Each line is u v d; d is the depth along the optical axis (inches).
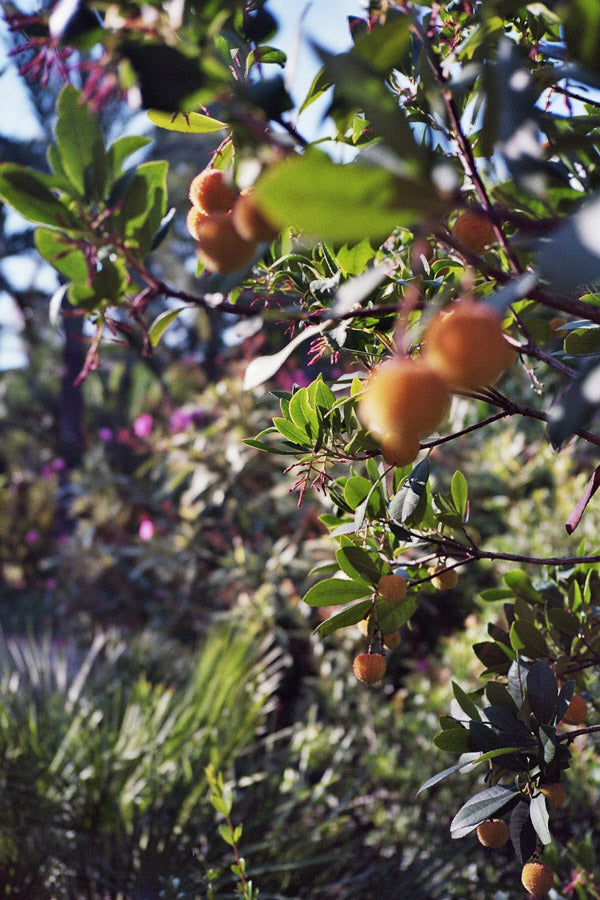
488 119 23.2
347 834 70.3
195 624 118.0
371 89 19.4
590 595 37.0
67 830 63.4
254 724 78.6
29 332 249.0
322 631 33.0
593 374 23.0
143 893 55.4
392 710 81.5
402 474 35.2
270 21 25.5
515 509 84.1
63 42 22.9
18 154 176.7
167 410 135.9
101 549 138.8
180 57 22.3
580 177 28.2
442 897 61.4
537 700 31.4
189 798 65.1
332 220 15.6
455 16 29.1
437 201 16.0
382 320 31.0
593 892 41.0
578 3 21.8
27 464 234.7
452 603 96.1
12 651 92.2
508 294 20.1
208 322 209.2
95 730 70.6
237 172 24.5
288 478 108.2
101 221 25.6
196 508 118.9
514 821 30.8
